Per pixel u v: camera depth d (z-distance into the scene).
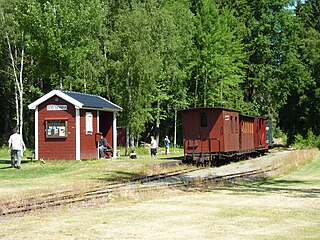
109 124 40.94
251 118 45.19
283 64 67.94
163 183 23.61
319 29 75.69
